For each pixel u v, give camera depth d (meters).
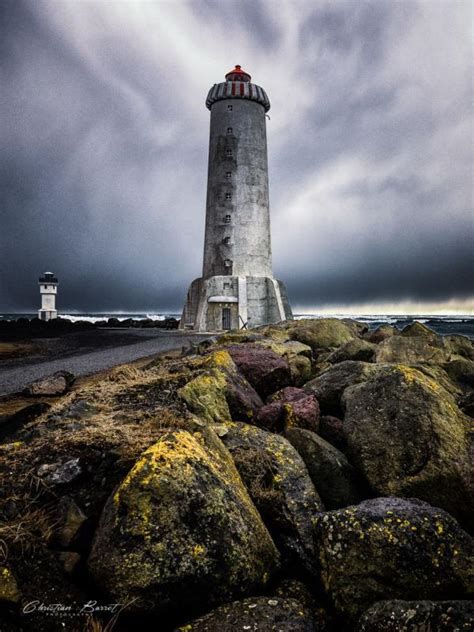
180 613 3.79
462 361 11.01
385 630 3.38
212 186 34.44
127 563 3.70
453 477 5.36
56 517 4.40
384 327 18.17
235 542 4.07
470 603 3.45
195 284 36.31
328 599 4.10
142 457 4.27
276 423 7.23
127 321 56.97
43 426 6.27
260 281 33.06
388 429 5.95
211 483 4.32
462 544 4.01
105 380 8.74
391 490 5.56
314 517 4.52
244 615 3.66
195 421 5.80
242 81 35.59
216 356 8.60
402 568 3.88
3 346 24.12
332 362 11.54
